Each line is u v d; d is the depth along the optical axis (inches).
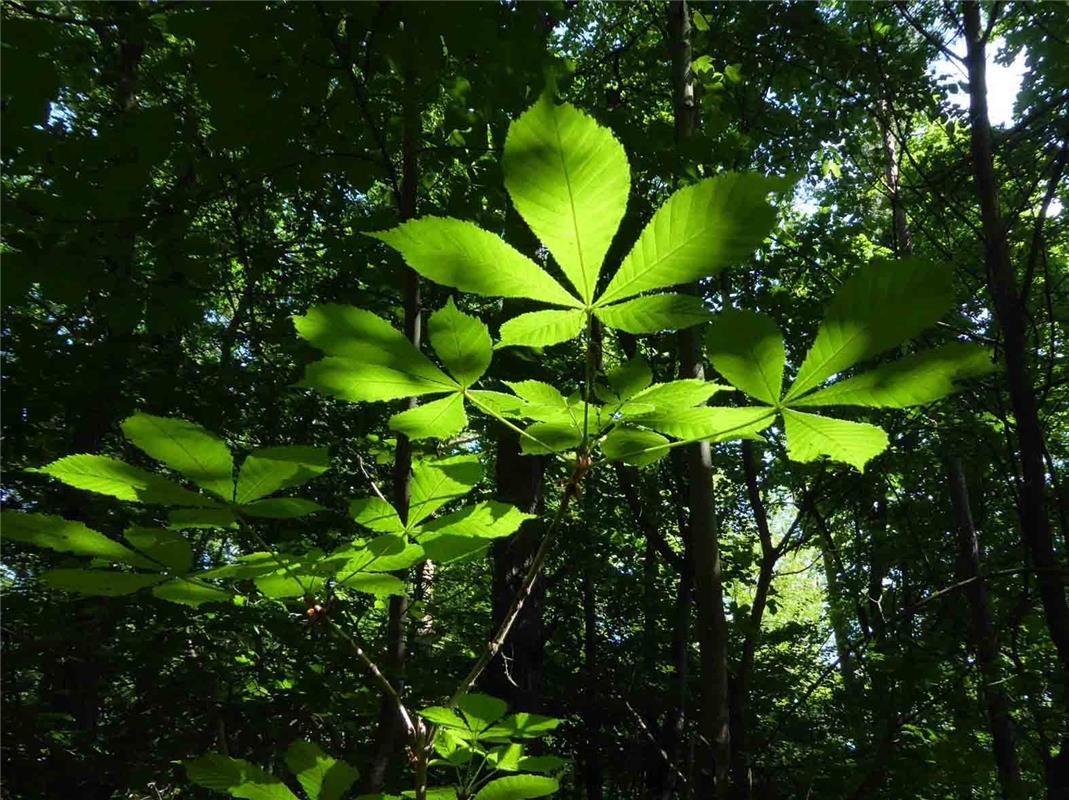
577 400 42.9
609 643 375.6
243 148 147.7
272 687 182.5
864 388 33.2
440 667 192.5
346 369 37.0
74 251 124.3
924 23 262.8
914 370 32.2
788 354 284.7
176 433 34.6
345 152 143.6
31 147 122.1
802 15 252.2
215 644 178.2
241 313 225.0
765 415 35.4
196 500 36.3
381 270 189.8
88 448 212.5
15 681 181.3
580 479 41.9
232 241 200.7
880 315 30.9
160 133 128.4
